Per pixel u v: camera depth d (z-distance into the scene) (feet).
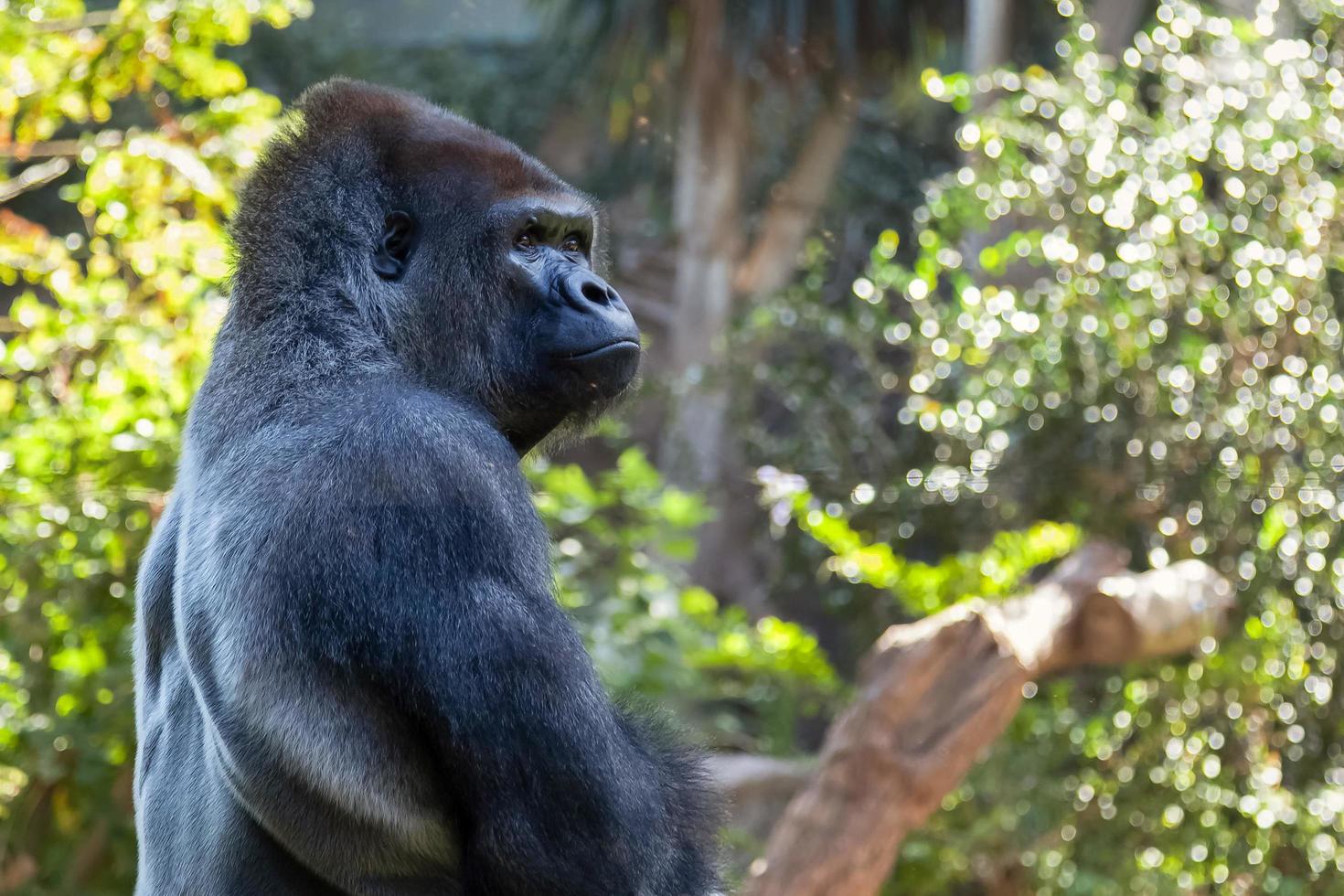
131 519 37.88
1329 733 44.37
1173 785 44.75
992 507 48.93
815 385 54.70
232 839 17.15
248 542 16.56
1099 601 40.55
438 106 20.44
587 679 16.56
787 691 59.67
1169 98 46.39
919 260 50.67
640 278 91.25
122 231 40.96
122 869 37.55
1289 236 43.37
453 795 16.37
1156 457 44.27
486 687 15.80
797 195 78.59
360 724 16.07
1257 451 43.24
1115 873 44.75
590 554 52.24
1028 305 46.68
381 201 19.21
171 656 18.88
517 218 19.29
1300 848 43.19
